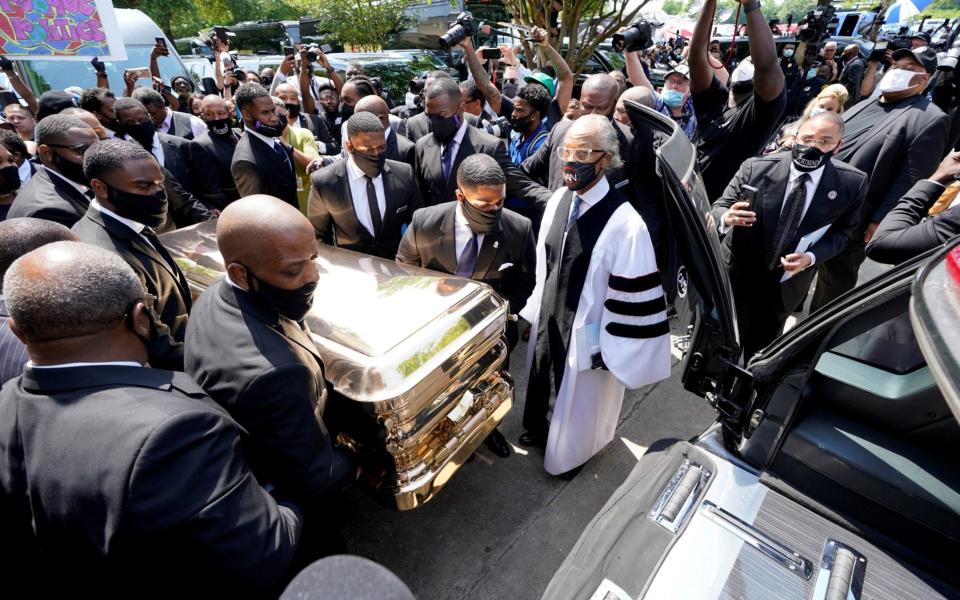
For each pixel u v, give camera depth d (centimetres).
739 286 252
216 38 627
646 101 282
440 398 162
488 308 179
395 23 1267
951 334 72
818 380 126
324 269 203
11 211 224
